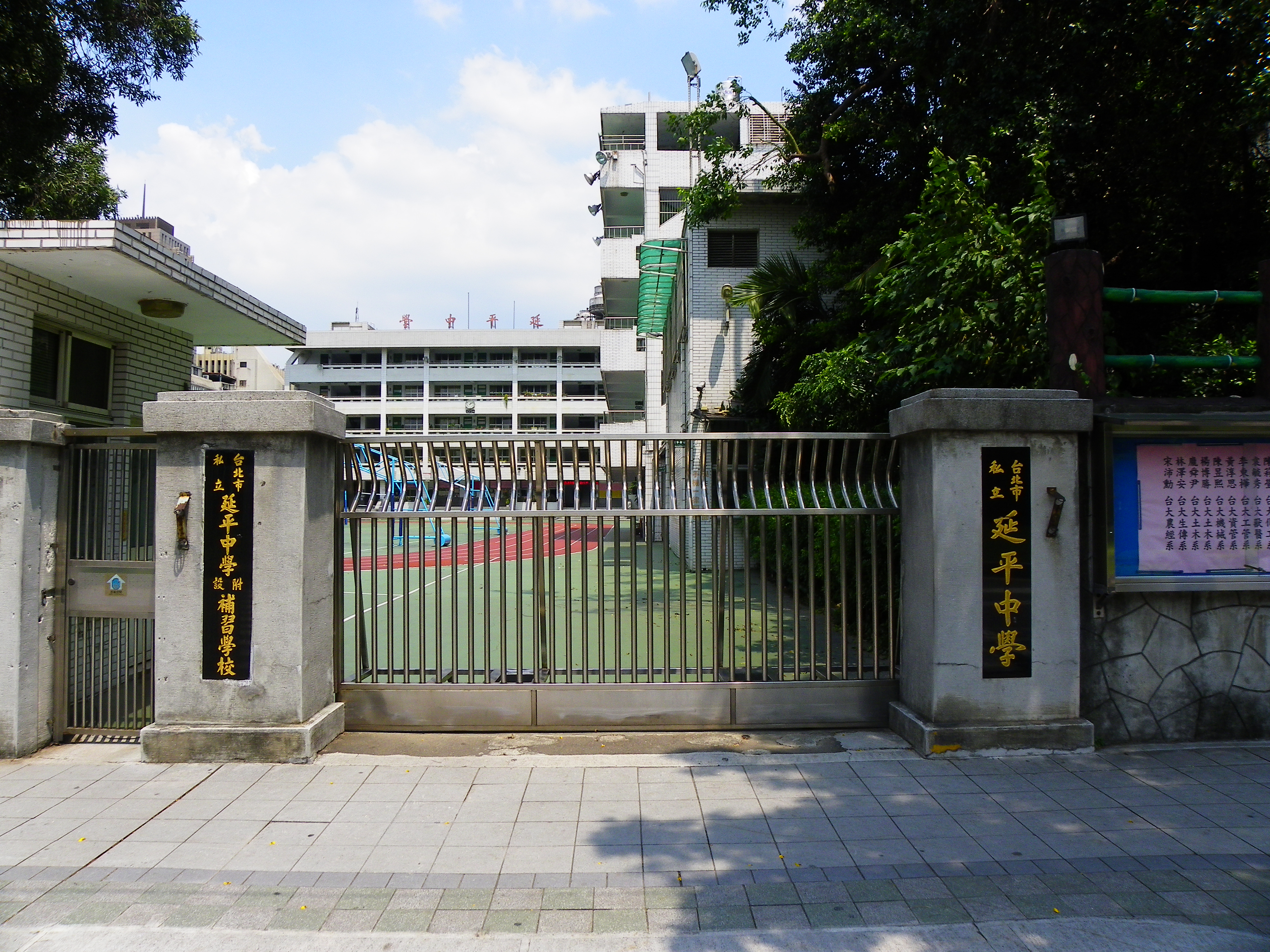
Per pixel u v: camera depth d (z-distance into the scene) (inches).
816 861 137.4
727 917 121.3
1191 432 187.6
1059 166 328.2
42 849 143.7
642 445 208.2
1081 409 185.6
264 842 145.9
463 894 128.2
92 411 287.6
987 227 252.7
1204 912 121.6
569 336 1945.1
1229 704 194.7
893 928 118.3
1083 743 185.6
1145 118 332.2
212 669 186.4
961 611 185.5
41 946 115.6
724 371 599.8
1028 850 140.6
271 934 118.4
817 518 231.5
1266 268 200.5
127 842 146.2
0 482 191.5
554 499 214.1
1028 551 186.7
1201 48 299.0
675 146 980.6
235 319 311.7
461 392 1995.6
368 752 189.6
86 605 200.7
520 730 202.8
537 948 114.7
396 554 689.6
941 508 185.3
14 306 244.8
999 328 243.1
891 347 309.7
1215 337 287.6
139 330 308.7
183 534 187.0
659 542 456.1
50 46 335.9
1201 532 191.3
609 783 171.0
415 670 221.6
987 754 183.6
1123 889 128.1
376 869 135.9
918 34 363.9
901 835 146.6
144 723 203.9
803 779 172.6
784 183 531.2
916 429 188.5
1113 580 187.3
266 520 186.4
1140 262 357.1
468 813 156.9
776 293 509.4
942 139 369.4
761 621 258.5
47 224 223.9
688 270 607.5
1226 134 321.1
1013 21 348.5
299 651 185.6
